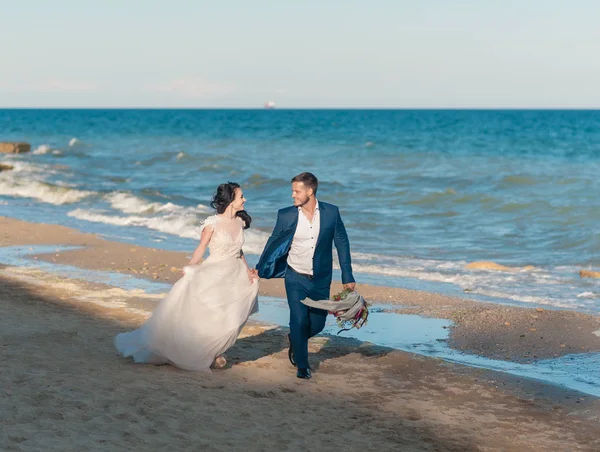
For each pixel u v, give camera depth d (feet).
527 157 140.05
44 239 52.39
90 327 27.61
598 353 26.58
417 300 35.06
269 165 124.06
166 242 52.85
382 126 326.85
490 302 35.01
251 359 24.59
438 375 23.93
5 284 36.01
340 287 38.17
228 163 127.44
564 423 19.86
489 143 186.91
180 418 17.84
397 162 130.72
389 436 18.11
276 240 21.53
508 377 23.85
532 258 47.55
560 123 374.63
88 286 36.63
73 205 76.23
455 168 117.91
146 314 30.66
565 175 99.35
